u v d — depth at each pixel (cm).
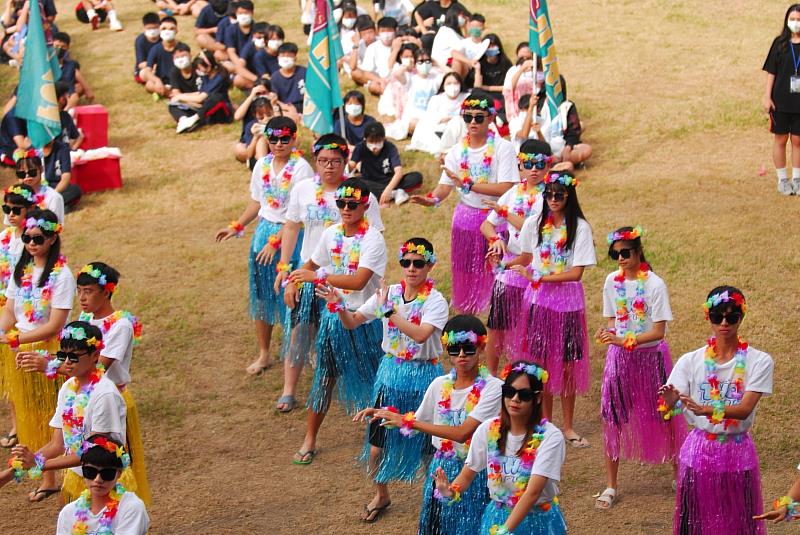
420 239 1300
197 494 1453
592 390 1694
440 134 2642
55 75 2822
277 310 1744
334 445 1576
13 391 1430
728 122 2739
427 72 2761
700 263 2012
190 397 1712
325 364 1501
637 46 3381
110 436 1217
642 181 2438
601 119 2809
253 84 3047
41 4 2928
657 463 1431
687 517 1191
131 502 1058
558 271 1483
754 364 1154
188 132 2934
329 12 2066
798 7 2214
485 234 1658
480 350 1162
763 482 1403
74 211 2462
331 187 1600
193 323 1947
